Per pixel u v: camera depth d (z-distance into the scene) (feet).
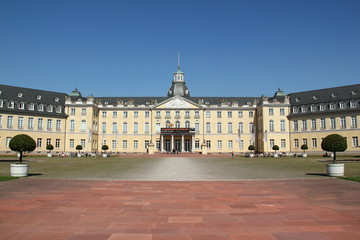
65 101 260.01
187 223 29.86
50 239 25.11
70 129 257.34
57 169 91.91
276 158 186.29
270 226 28.91
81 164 119.96
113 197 42.86
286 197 43.01
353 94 226.79
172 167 104.58
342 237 25.64
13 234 26.32
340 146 86.43
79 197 42.75
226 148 272.31
